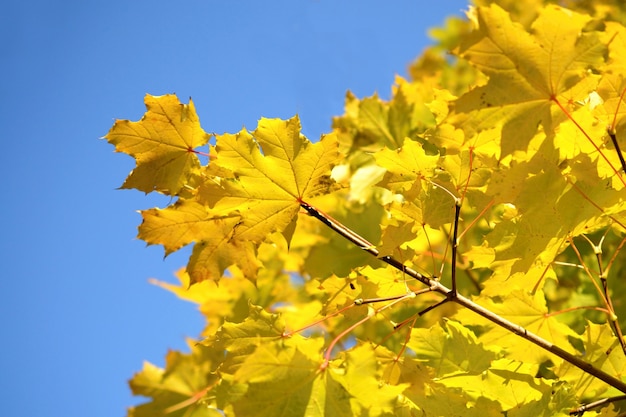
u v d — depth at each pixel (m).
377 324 1.91
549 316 1.54
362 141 2.13
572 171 1.46
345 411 1.40
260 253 2.12
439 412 1.50
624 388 1.49
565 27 1.39
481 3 2.05
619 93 1.45
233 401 1.40
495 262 1.52
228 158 1.52
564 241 1.50
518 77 1.41
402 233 1.51
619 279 1.91
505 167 1.51
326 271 2.06
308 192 1.54
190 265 1.56
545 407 1.50
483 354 1.58
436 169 1.55
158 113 1.54
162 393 1.94
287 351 1.41
